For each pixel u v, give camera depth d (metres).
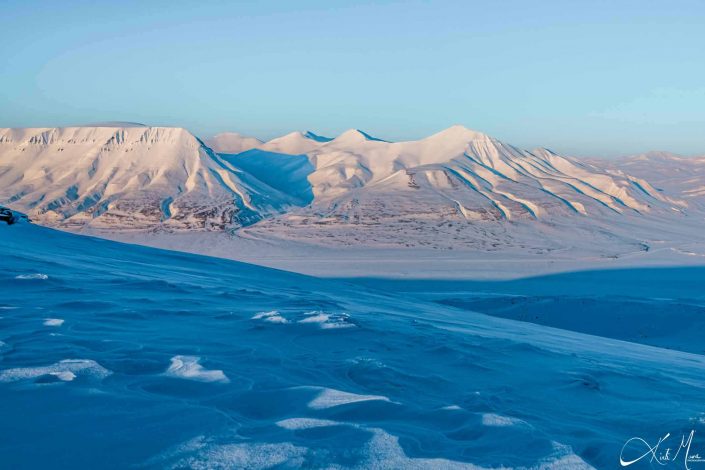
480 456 3.71
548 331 16.47
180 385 4.87
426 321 12.05
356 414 4.43
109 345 6.20
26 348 5.79
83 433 3.67
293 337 7.59
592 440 4.41
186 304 10.04
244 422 4.07
